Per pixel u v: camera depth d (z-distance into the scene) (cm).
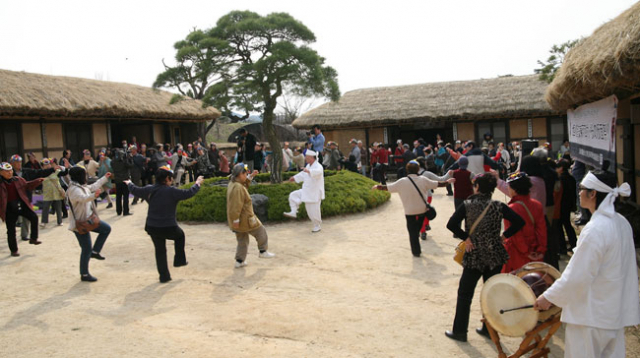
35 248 939
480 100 2291
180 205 1182
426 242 891
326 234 979
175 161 1767
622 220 347
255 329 526
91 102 1831
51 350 485
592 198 354
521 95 2256
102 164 1443
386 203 1346
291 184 1224
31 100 1616
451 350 468
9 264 822
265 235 804
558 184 671
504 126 2286
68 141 1920
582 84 762
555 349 460
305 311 575
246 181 768
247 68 1233
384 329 520
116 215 1299
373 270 729
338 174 1433
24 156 1730
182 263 739
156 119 2195
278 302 607
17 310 601
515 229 458
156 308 597
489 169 895
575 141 1106
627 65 572
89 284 702
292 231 1014
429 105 2347
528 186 484
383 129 2395
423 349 471
